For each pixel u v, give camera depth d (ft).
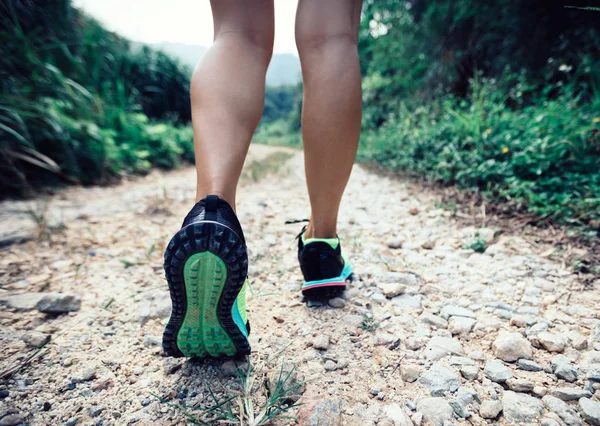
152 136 17.71
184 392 3.00
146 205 9.16
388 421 2.66
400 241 6.20
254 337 3.71
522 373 3.14
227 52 3.08
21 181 10.22
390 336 3.67
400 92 22.40
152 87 26.32
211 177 2.85
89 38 15.53
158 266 5.58
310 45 3.37
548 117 9.09
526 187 7.47
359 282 4.85
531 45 13.43
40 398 2.93
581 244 5.66
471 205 7.78
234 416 2.73
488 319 3.95
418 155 11.88
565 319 3.89
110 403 2.89
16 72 11.35
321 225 4.01
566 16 12.34
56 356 3.45
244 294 3.43
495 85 13.41
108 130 14.61
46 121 11.15
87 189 11.35
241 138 3.01
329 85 3.31
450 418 2.70
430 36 19.10
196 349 3.12
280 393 2.89
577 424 2.57
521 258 5.45
